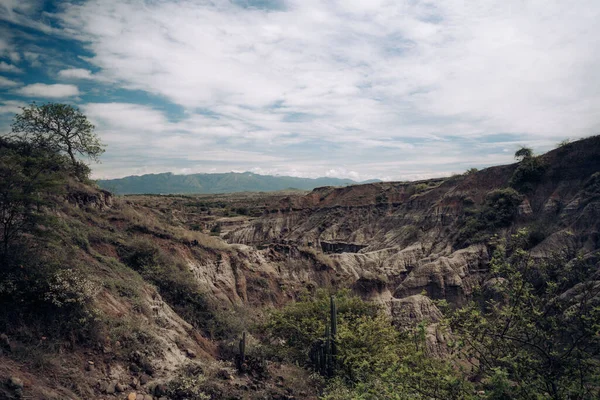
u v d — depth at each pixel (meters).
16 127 27.77
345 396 14.31
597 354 8.73
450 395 10.06
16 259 14.53
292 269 41.62
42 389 10.77
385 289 38.59
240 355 18.41
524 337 9.84
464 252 54.22
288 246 45.72
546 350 9.38
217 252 32.41
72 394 11.50
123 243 24.38
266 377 17.59
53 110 28.98
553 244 47.91
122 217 28.80
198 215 105.88
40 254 15.82
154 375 14.32
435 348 16.72
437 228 69.12
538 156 63.91
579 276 9.25
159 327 17.56
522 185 62.44
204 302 23.25
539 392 9.04
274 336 22.88
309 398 16.66
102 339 14.25
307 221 95.81
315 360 19.86
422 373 10.73
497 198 62.66
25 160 16.81
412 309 35.75
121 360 14.08
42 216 16.02
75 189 27.08
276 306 32.03
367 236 83.38
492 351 10.19
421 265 53.06
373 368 16.86
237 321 22.91
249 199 164.75
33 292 13.79
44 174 17.55
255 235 93.00
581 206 51.94
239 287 31.11
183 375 14.72
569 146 61.19
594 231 47.19
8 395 9.78
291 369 19.14
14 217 15.71
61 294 13.98
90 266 18.78
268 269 35.88
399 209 85.56
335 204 96.69
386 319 22.86
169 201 129.50
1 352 11.41
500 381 8.66
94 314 14.79
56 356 12.59
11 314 12.92
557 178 59.78
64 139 29.81
